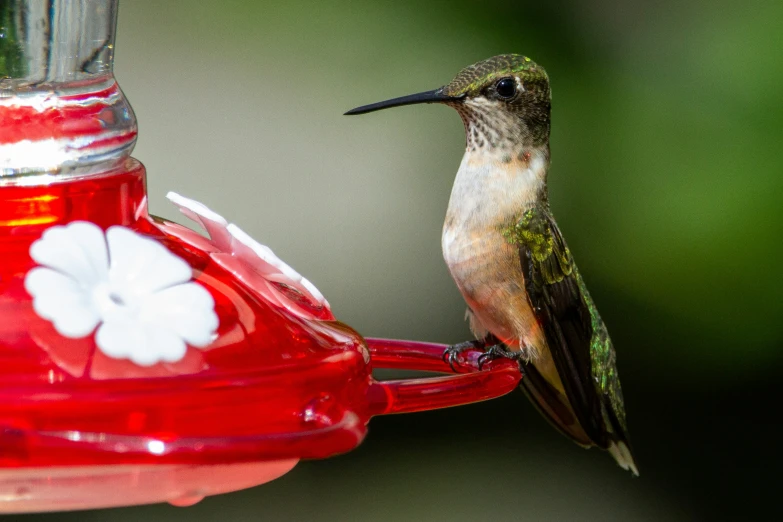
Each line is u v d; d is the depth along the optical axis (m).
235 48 11.52
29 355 3.88
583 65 9.82
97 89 5.16
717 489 12.24
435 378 5.03
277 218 11.45
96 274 4.30
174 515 12.58
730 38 9.55
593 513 12.65
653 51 9.75
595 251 9.84
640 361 10.59
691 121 9.56
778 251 9.33
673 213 9.57
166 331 4.12
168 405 3.83
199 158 11.43
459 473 13.11
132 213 4.94
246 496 12.88
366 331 11.30
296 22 11.34
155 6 11.63
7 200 4.56
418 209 11.66
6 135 4.77
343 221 11.61
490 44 10.12
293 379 4.14
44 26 5.38
